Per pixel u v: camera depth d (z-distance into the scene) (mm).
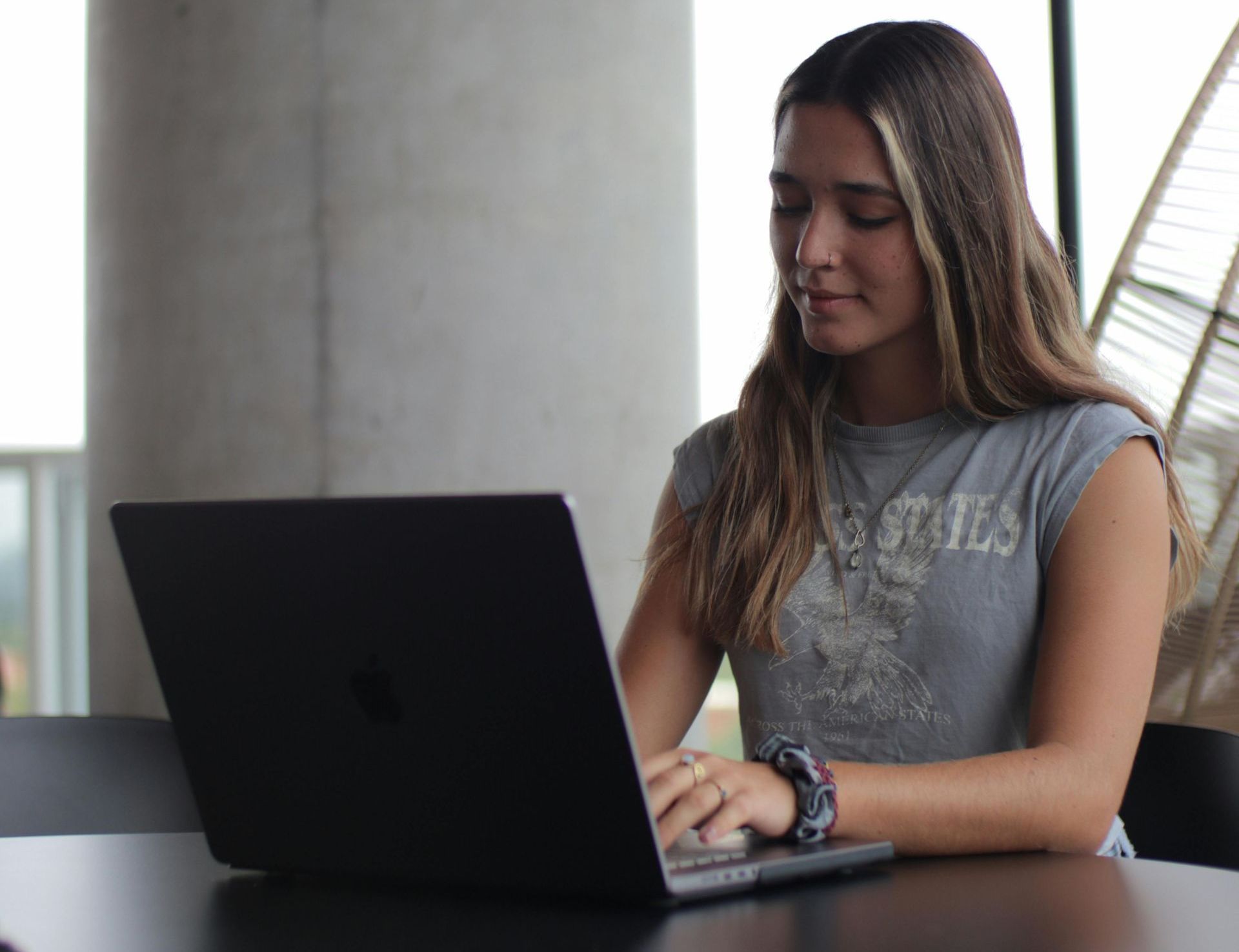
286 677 930
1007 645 1309
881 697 1346
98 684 3348
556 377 3012
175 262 3137
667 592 1496
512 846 864
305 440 3029
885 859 958
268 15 3059
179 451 3133
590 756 818
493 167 2998
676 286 3160
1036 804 1014
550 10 3021
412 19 3004
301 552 895
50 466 4547
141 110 3191
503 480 2996
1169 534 1278
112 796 1606
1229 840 1354
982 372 1369
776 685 1399
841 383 1478
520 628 820
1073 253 2922
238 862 1000
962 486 1361
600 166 3049
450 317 2996
